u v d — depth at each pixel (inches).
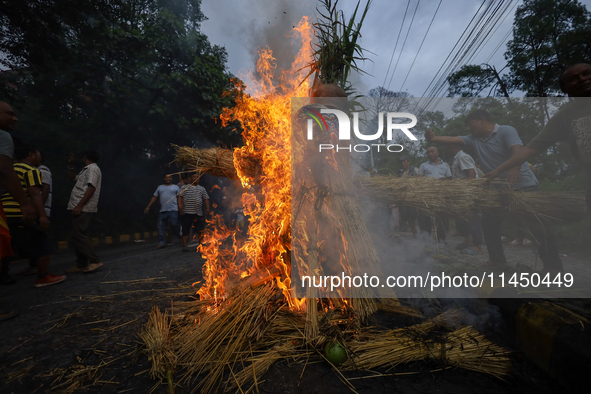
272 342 64.0
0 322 83.0
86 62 355.3
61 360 62.4
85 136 380.5
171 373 55.1
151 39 368.8
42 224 111.3
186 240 218.5
